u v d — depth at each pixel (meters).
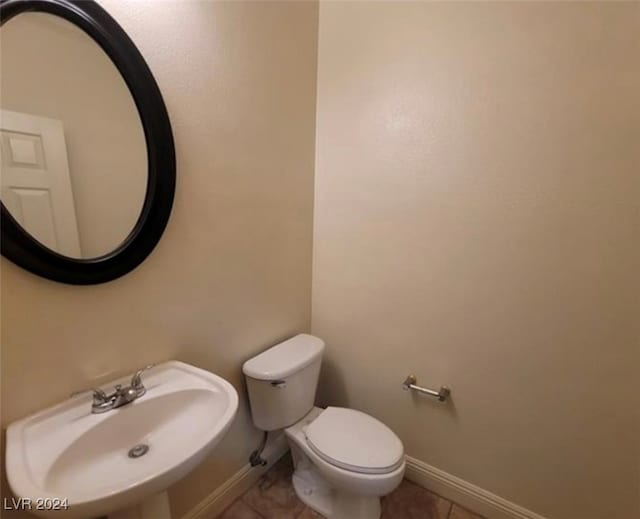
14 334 0.78
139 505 0.90
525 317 1.25
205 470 1.35
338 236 1.68
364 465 1.18
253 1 1.27
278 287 1.59
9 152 0.75
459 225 1.33
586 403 1.19
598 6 1.00
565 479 1.26
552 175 1.14
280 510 1.45
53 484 0.71
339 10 1.51
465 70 1.24
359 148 1.54
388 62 1.41
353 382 1.76
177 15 1.03
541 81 1.11
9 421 0.79
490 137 1.23
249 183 1.36
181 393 1.00
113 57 0.89
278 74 1.42
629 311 1.08
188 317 1.19
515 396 1.31
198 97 1.12
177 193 1.10
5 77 0.73
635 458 1.13
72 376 0.89
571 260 1.14
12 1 0.72
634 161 1.01
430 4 1.28
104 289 0.94
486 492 1.43
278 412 1.41
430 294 1.45
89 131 0.88
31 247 0.77
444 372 1.46
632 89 0.99
